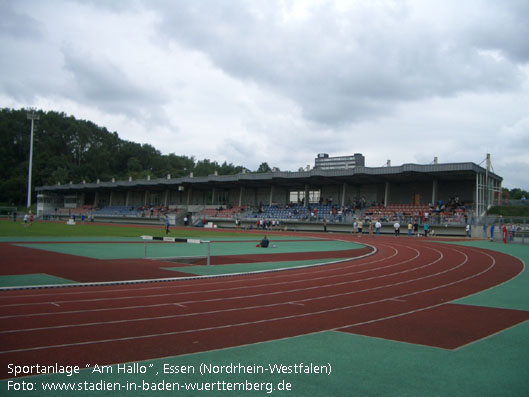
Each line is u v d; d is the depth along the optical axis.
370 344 7.20
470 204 55.62
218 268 17.91
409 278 15.86
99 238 37.06
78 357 6.36
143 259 21.00
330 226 61.19
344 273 17.03
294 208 69.50
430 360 6.39
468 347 7.09
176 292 12.17
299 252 26.69
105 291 12.22
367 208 61.59
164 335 7.63
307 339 7.46
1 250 24.58
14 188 130.75
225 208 80.56
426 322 8.88
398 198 64.06
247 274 16.28
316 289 13.02
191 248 28.69
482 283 14.88
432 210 54.88
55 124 169.12
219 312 9.62
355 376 5.70
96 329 7.98
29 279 14.16
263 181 70.38
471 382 5.53
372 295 12.12
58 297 11.19
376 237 47.69
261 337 7.56
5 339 7.27
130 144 183.00
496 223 41.56
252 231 59.94
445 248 31.33
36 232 43.97
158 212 86.94
